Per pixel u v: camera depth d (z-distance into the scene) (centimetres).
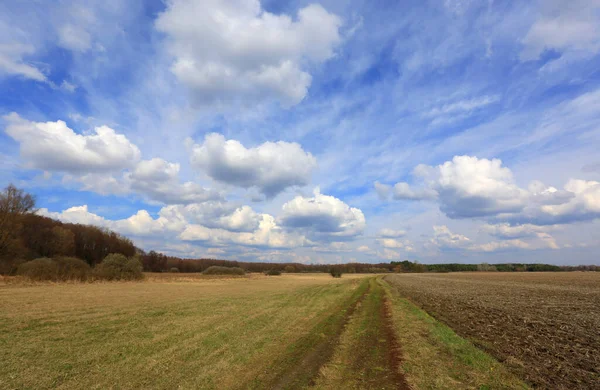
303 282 6284
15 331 1305
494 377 830
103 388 741
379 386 768
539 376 875
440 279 8150
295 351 1070
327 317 1812
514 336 1423
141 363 919
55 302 2147
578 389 788
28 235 6588
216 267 9388
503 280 7488
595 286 5250
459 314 2108
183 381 785
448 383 788
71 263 4391
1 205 5153
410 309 2184
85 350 1051
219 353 1028
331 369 889
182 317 1705
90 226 9388
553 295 3600
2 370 854
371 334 1354
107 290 3212
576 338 1406
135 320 1593
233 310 2000
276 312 1964
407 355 1031
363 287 4706
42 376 813
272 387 757
